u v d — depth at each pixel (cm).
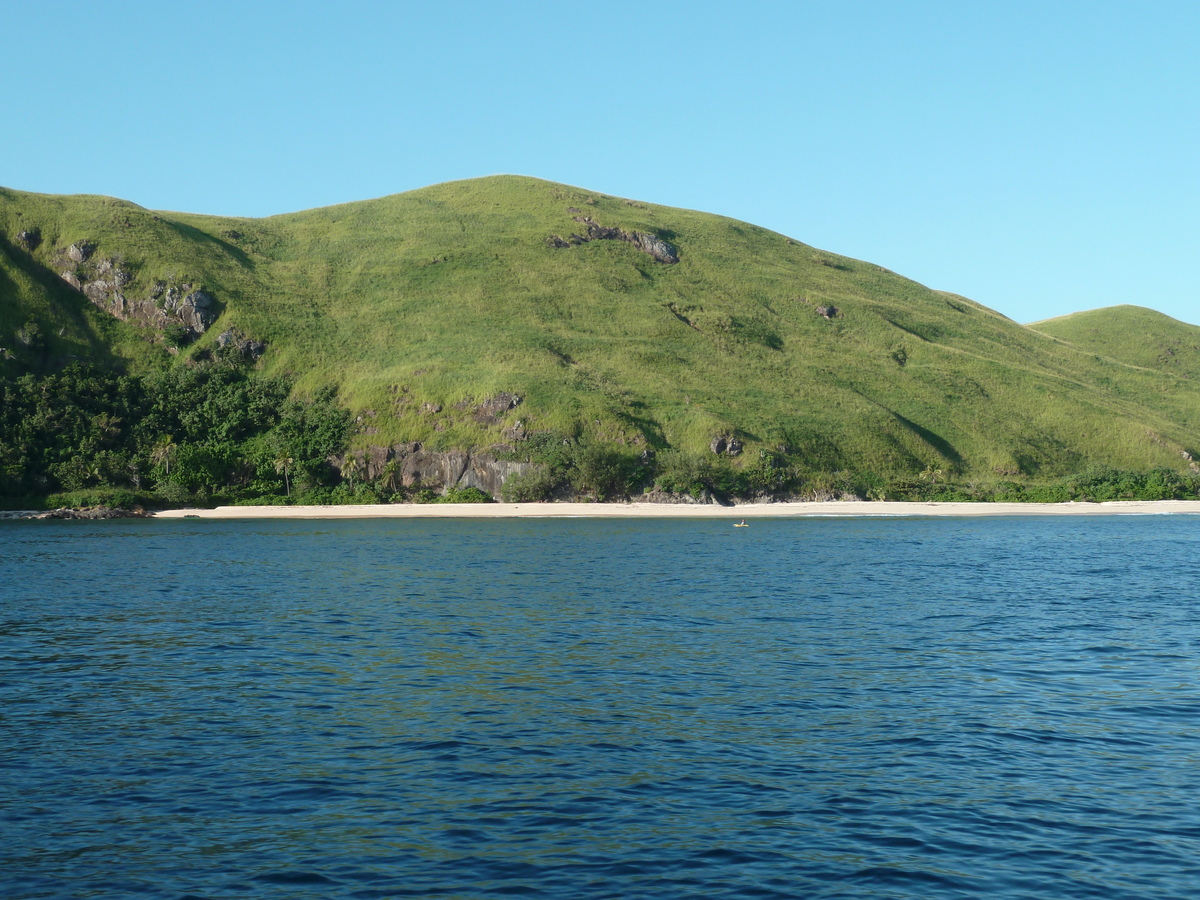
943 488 17212
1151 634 3769
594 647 3466
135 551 8150
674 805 1811
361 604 4672
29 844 1631
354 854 1584
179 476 15700
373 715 2480
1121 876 1498
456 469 16512
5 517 13988
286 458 16362
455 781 1948
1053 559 7356
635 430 17000
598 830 1686
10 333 18925
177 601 4800
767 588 5375
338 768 2036
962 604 4688
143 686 2838
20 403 16938
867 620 4144
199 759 2103
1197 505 15662
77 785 1936
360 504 15775
